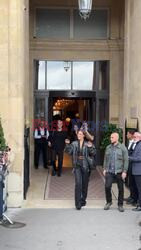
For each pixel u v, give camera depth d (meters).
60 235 7.83
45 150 16.33
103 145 14.09
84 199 10.02
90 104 17.08
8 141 10.22
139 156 9.59
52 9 16.59
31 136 16.06
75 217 9.12
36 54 16.41
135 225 8.53
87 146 9.93
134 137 9.95
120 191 9.77
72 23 16.61
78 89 16.86
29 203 10.51
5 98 10.25
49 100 16.75
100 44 16.42
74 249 7.06
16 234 7.87
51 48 16.42
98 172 15.59
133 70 12.09
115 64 16.50
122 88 16.45
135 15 11.89
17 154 10.20
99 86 16.91
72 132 16.59
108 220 8.90
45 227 8.34
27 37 12.50
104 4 16.50
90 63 16.88
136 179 9.66
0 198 8.66
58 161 14.77
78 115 17.08
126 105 12.84
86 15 9.88
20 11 10.26
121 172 9.75
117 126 16.14
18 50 10.25
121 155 9.77
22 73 10.45
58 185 13.02
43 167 16.52
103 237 7.73
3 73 10.24
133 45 12.15
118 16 16.50
